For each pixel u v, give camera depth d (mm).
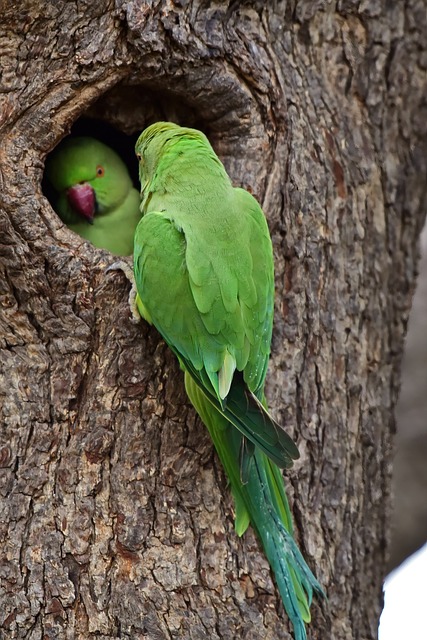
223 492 6719
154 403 6688
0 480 6629
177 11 6820
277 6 7219
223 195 6594
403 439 11609
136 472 6625
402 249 8016
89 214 8273
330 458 7184
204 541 6613
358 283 7477
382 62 7766
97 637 6414
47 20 6691
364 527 7512
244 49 7000
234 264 6438
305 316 7148
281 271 7086
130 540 6535
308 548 6957
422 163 8188
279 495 6715
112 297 6668
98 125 8523
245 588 6570
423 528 11516
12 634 6441
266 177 7023
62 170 8305
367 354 7566
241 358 6383
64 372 6695
